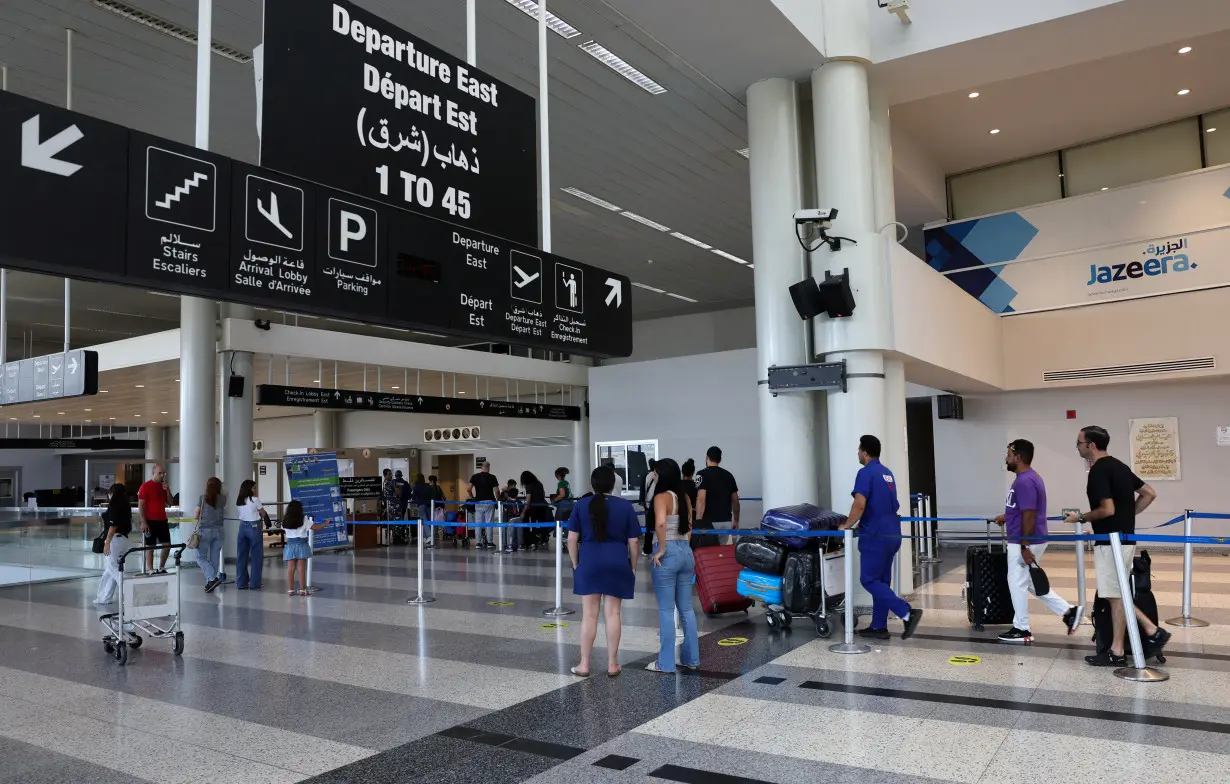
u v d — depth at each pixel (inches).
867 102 364.2
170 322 911.0
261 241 169.3
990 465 588.7
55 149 136.1
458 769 158.9
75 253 137.7
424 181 211.2
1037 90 472.7
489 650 265.1
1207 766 149.5
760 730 176.4
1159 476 532.7
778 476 359.3
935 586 387.2
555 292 255.3
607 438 668.1
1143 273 518.6
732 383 609.3
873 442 270.1
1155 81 465.7
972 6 345.7
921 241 611.5
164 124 459.2
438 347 747.4
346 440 1173.7
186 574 510.3
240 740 180.5
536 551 629.6
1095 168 549.3
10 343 1019.3
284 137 176.4
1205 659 229.1
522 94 247.0
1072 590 356.2
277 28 177.3
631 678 224.7
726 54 353.7
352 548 673.0
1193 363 499.5
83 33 358.6
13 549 537.6
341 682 228.7
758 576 286.0
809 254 364.5
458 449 1098.7
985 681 211.2
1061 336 547.8
